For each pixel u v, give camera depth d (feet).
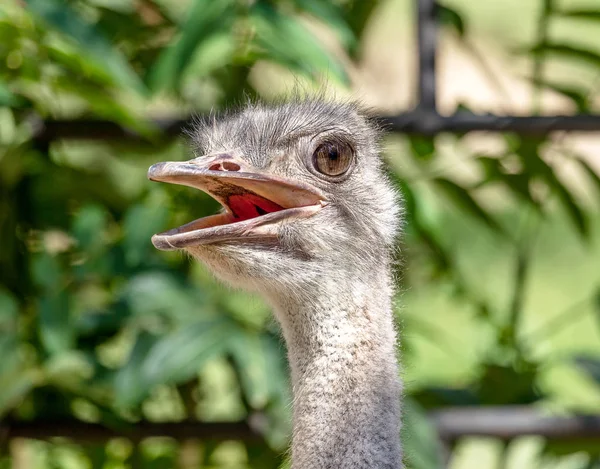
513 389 21.80
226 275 15.44
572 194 21.61
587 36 42.11
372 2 21.77
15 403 19.22
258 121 16.43
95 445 20.92
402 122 20.26
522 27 44.14
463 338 30.22
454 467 26.07
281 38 18.66
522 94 40.52
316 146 16.20
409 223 20.58
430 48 20.68
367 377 15.53
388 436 15.39
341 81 18.62
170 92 20.94
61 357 19.12
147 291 19.22
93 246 19.70
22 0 17.62
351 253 15.94
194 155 17.81
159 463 21.66
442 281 22.45
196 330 18.75
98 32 17.92
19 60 18.53
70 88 18.22
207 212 20.63
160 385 19.25
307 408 15.60
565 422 20.30
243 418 20.71
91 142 20.40
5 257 20.13
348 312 15.70
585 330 36.58
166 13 20.84
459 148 21.83
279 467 18.93
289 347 15.96
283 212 15.52
